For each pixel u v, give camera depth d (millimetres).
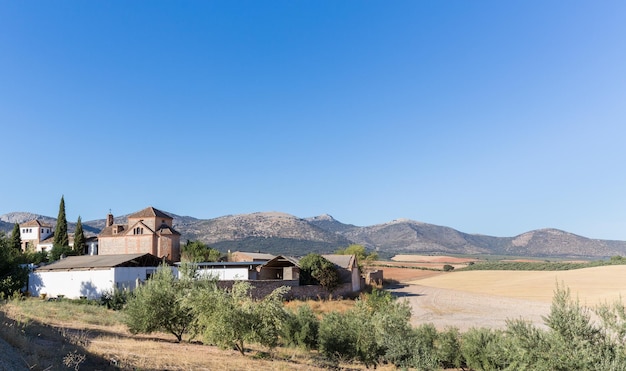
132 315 20984
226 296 19125
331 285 59719
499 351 20469
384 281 93062
